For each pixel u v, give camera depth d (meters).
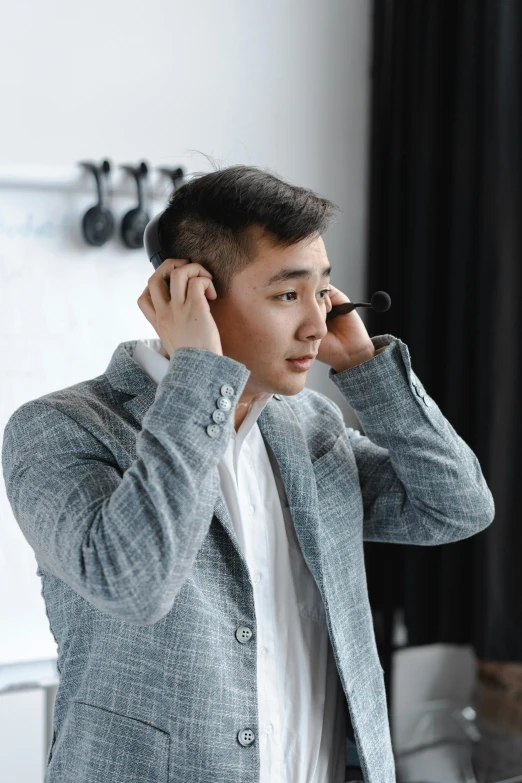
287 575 1.00
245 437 1.01
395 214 2.10
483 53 1.94
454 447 1.07
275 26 2.04
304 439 1.04
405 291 2.12
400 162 2.09
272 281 0.88
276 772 0.95
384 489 1.13
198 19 1.96
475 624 2.00
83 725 0.88
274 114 2.05
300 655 0.99
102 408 0.94
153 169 1.88
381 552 2.13
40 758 1.67
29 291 1.70
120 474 0.89
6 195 1.67
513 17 1.89
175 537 0.78
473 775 1.97
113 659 0.87
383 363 1.05
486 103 1.92
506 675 2.21
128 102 1.92
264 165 2.05
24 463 0.88
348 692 0.96
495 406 1.95
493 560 1.96
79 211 1.72
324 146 2.11
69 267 1.73
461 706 2.30
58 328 1.73
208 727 0.86
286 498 1.03
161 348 1.03
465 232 2.01
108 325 1.77
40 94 1.84
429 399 1.08
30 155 1.84
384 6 2.10
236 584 0.91
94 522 0.80
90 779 0.86
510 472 1.96
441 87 2.04
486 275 1.95
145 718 0.86
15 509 0.89
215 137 2.00
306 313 0.90
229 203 0.88
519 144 1.92
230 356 0.92
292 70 2.06
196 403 0.82
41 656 1.71
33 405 0.92
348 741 1.05
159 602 0.77
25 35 1.82
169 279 0.91
